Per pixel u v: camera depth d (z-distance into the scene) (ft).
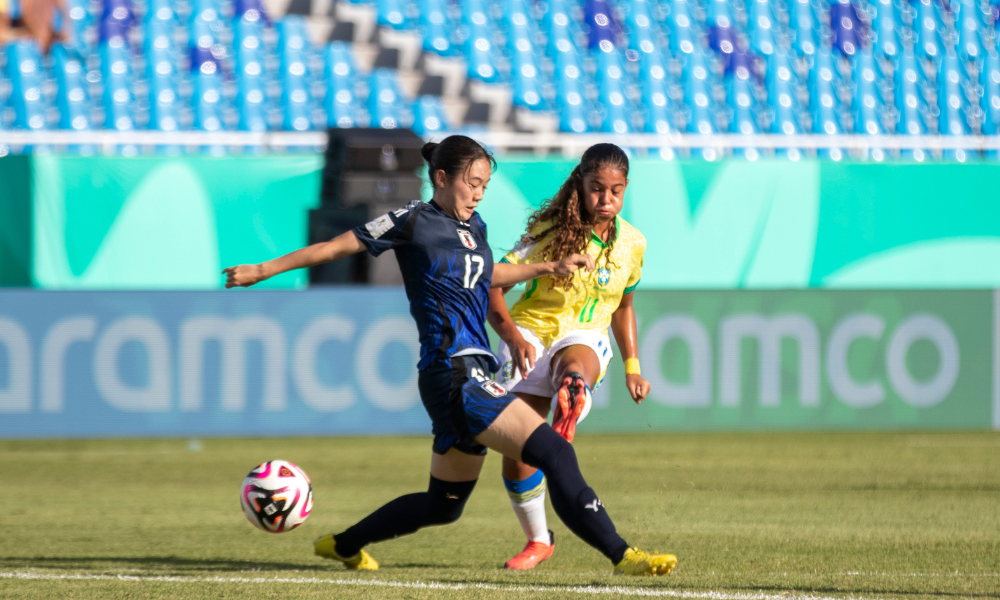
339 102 165.37
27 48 162.61
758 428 114.21
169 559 50.19
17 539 57.00
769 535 57.31
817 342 115.24
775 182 133.69
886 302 116.26
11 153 124.98
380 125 163.63
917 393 116.78
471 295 40.57
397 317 109.70
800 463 93.71
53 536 58.08
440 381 40.19
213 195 126.52
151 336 105.09
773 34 186.70
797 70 183.42
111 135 125.90
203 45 168.55
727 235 133.08
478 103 172.55
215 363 106.22
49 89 159.63
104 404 104.17
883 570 46.19
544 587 40.32
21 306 102.63
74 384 103.65
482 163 40.98
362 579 42.78
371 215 118.93
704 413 113.39
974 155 151.43
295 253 38.83
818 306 115.24
